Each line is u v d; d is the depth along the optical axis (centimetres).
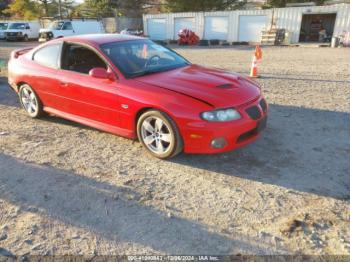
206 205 330
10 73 610
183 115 385
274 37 2483
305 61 1409
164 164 419
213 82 427
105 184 373
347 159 423
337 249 268
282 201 335
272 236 285
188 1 3541
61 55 518
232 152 446
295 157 430
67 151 461
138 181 378
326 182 369
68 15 4625
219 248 272
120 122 453
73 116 520
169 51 546
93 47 478
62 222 308
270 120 572
